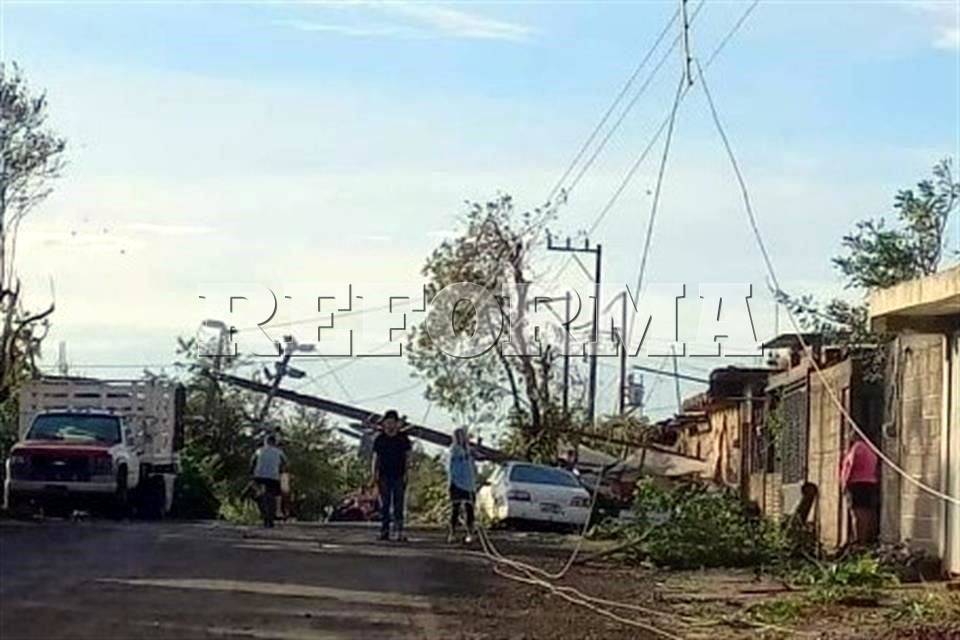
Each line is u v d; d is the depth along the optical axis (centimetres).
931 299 2145
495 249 4866
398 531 2880
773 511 3669
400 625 1605
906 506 2508
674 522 2627
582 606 1891
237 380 5772
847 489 2675
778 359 3766
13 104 3697
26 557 2134
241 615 1597
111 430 3447
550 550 2795
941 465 2358
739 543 2612
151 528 2973
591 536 3191
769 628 1734
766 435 3809
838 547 2725
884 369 2747
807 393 3259
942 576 2294
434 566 2308
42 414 3475
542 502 3559
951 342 2330
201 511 4209
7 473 3334
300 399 5469
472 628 1612
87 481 3294
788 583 2269
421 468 5109
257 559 2252
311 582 1969
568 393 4812
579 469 4309
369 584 1986
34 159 3825
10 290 3703
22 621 1470
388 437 2872
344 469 7412
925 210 3325
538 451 4719
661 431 5122
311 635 1488
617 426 4794
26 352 3881
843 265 3612
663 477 4125
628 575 2398
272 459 3278
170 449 3775
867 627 1744
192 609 1622
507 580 2169
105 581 1850
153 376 4797
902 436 2553
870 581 2175
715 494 2941
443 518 4334
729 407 4409
